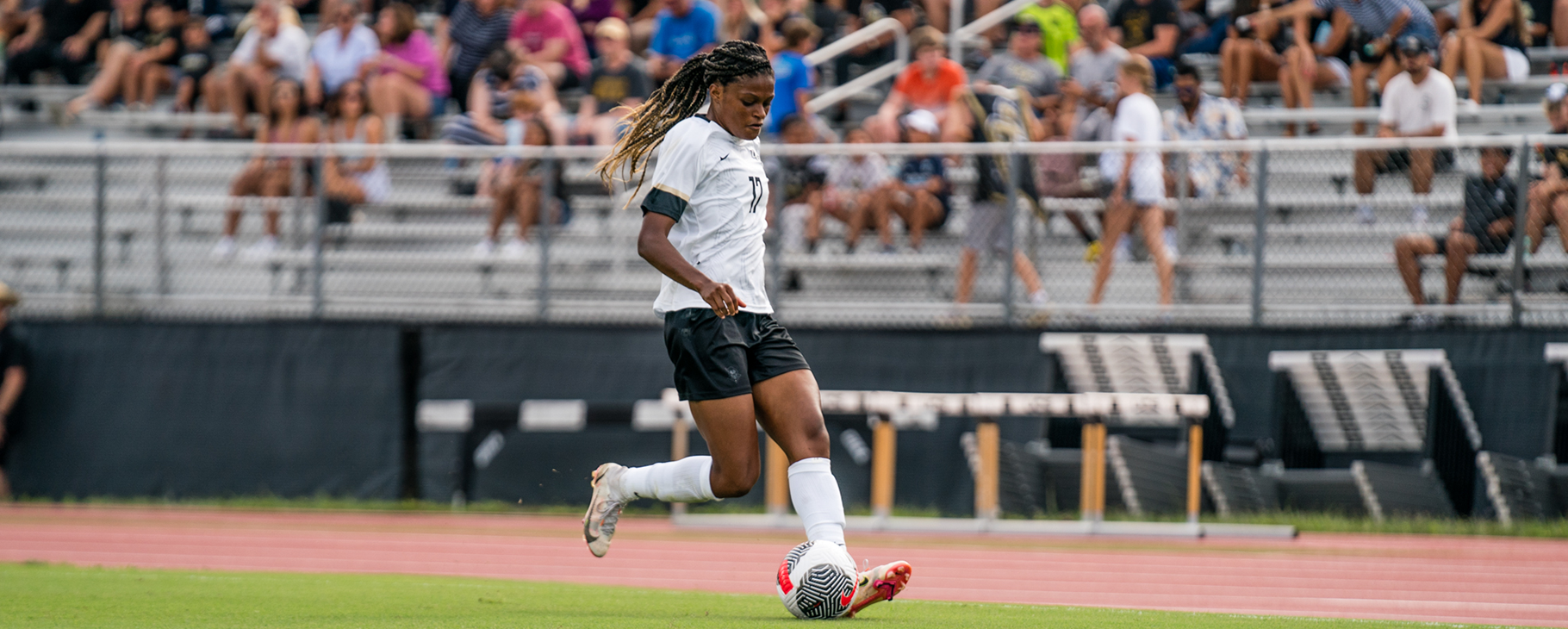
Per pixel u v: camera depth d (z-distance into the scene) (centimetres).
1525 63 4347
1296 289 3766
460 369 4169
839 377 3947
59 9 5744
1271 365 3691
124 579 2117
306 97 4856
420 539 3247
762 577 2509
